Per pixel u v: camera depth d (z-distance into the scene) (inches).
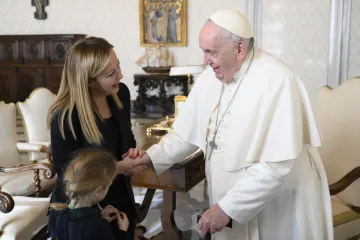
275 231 74.9
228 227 75.0
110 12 279.0
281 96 69.3
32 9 289.3
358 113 95.9
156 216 130.6
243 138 70.6
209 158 77.4
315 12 228.8
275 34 237.3
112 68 66.3
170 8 268.8
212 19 68.6
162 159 80.6
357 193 89.9
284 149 66.9
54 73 291.1
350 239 92.4
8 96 298.5
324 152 101.6
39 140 141.6
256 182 66.9
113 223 67.8
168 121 128.8
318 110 106.1
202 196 149.5
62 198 68.4
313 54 232.8
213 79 79.2
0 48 294.7
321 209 75.7
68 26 286.7
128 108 78.9
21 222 90.2
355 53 228.2
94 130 66.7
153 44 272.8
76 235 58.4
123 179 77.9
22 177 119.1
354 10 224.1
